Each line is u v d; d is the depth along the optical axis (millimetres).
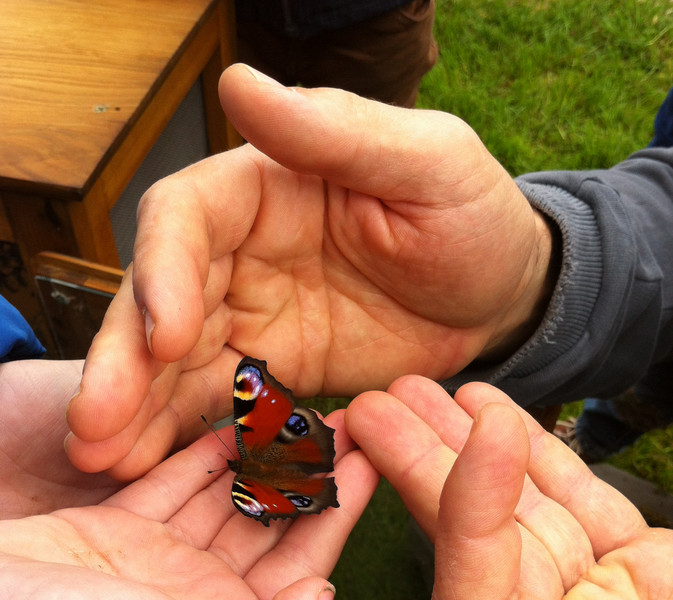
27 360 255
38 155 268
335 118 218
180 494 222
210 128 413
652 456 437
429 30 437
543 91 618
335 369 286
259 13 409
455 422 249
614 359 313
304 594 183
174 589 191
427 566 376
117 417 194
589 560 223
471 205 246
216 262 238
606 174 315
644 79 629
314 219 254
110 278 281
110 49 309
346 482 235
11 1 332
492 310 285
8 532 187
